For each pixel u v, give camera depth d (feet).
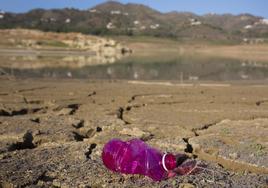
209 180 26.37
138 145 27.55
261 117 49.34
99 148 33.40
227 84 86.22
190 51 279.90
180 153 32.42
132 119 46.65
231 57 205.26
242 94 67.77
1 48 226.17
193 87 76.69
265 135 38.42
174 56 212.43
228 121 46.09
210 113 50.98
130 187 25.16
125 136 37.76
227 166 31.01
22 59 163.02
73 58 180.65
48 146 34.68
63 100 58.95
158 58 190.60
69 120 44.29
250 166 30.19
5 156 31.27
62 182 26.03
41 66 130.41
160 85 80.33
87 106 54.60
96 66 135.33
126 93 66.74
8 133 37.65
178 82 89.92
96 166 28.76
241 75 110.52
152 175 26.35
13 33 279.49
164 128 41.75
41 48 240.53
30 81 85.76
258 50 273.75
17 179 26.35
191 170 28.07
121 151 27.27
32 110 52.31
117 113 50.08
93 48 257.55
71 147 33.63
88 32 394.93
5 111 50.16
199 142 35.83
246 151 33.19
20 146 35.88
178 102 59.62
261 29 613.93
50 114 49.24
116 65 141.08
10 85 75.92
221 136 38.14
